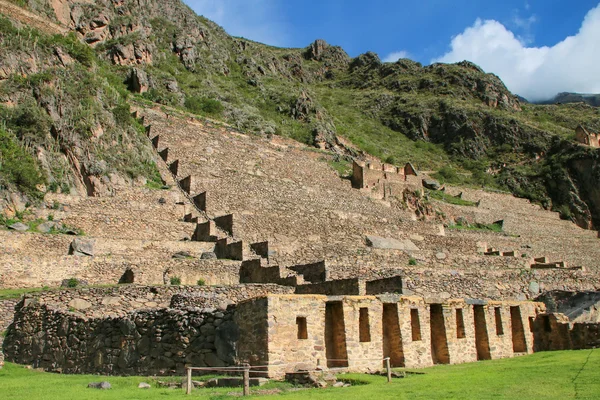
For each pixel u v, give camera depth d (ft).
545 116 532.73
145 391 53.72
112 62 291.79
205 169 177.88
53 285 104.88
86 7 307.99
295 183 196.65
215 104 290.76
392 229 161.38
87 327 77.56
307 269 106.93
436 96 572.10
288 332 59.77
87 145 152.15
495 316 82.33
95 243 115.96
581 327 82.94
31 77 157.58
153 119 200.44
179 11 431.43
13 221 119.85
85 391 53.93
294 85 437.58
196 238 137.69
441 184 304.71
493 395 45.03
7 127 142.72
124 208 139.85
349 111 553.23
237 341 62.13
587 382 47.85
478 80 588.50
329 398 45.32
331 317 66.54
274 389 51.72
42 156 141.49
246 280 115.65
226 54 442.09
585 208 333.83
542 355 74.49
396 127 523.29
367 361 64.64
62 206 131.64
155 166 171.01
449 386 50.39
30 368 80.28
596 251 241.55
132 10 356.38
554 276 118.21
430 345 72.49
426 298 74.28
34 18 207.82
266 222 140.87
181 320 67.82
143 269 108.17
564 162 355.56
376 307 68.18
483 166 433.07
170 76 301.22
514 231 254.06
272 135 270.05
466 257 140.67
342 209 192.85
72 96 162.09
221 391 52.34
